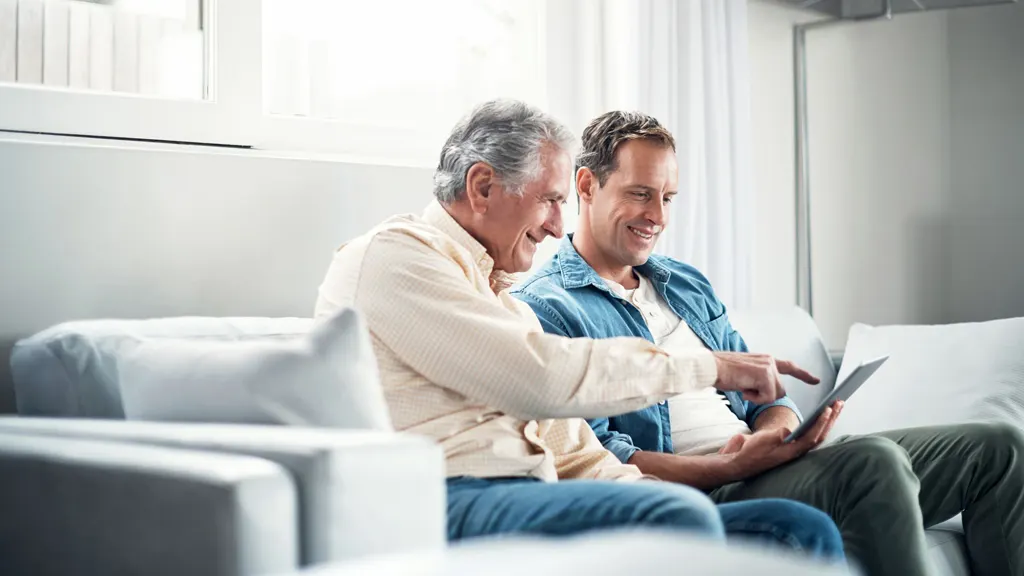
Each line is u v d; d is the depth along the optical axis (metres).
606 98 3.06
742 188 3.34
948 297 3.92
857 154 3.93
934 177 3.92
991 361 2.57
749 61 3.68
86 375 1.46
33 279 1.82
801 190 3.85
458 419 1.51
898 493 1.64
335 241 2.19
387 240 1.53
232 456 1.03
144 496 1.01
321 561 0.99
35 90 1.95
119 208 1.91
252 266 2.08
